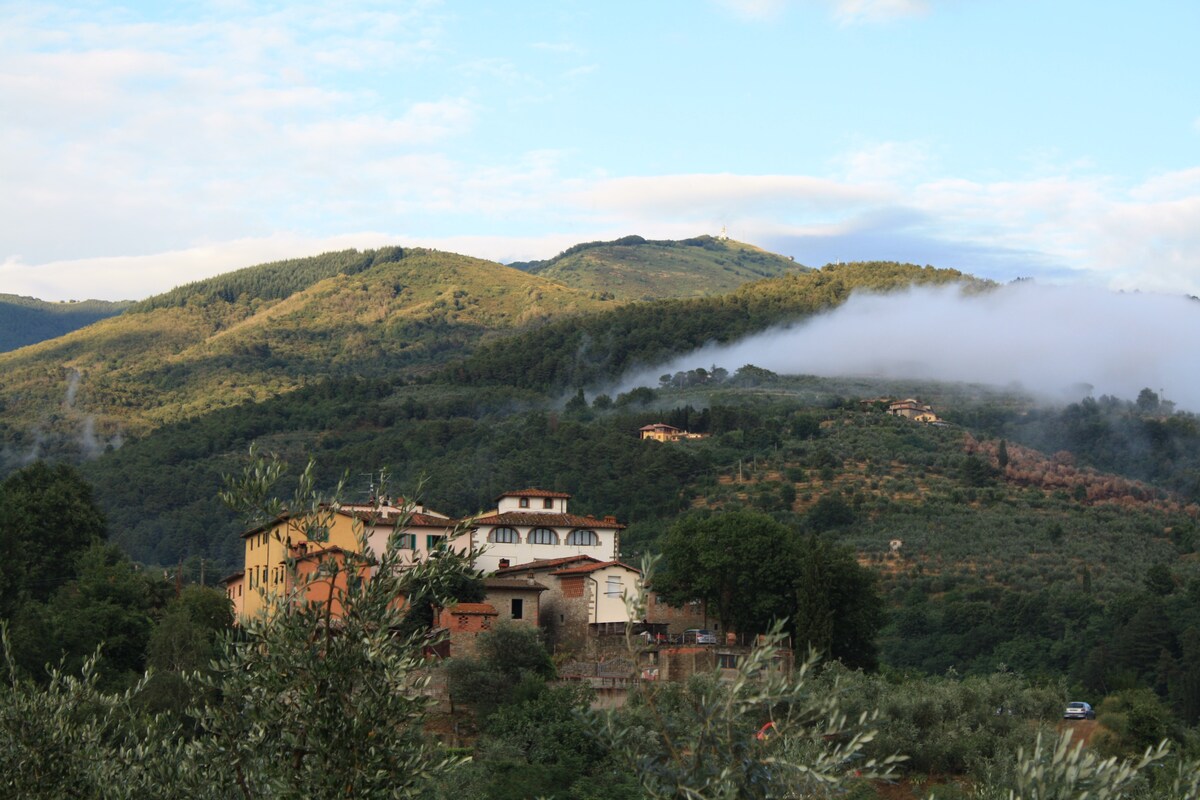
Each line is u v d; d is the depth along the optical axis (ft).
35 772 74.18
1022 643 451.94
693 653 249.14
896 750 204.13
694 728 64.39
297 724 69.21
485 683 216.95
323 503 74.74
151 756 75.05
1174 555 639.35
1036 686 265.54
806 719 68.39
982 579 563.07
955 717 218.59
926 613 495.00
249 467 73.67
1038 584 553.23
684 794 62.13
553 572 296.51
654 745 67.26
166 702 175.01
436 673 219.61
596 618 290.76
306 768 68.18
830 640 273.95
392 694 68.69
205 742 73.10
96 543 308.19
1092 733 234.17
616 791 172.55
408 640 71.26
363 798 65.82
